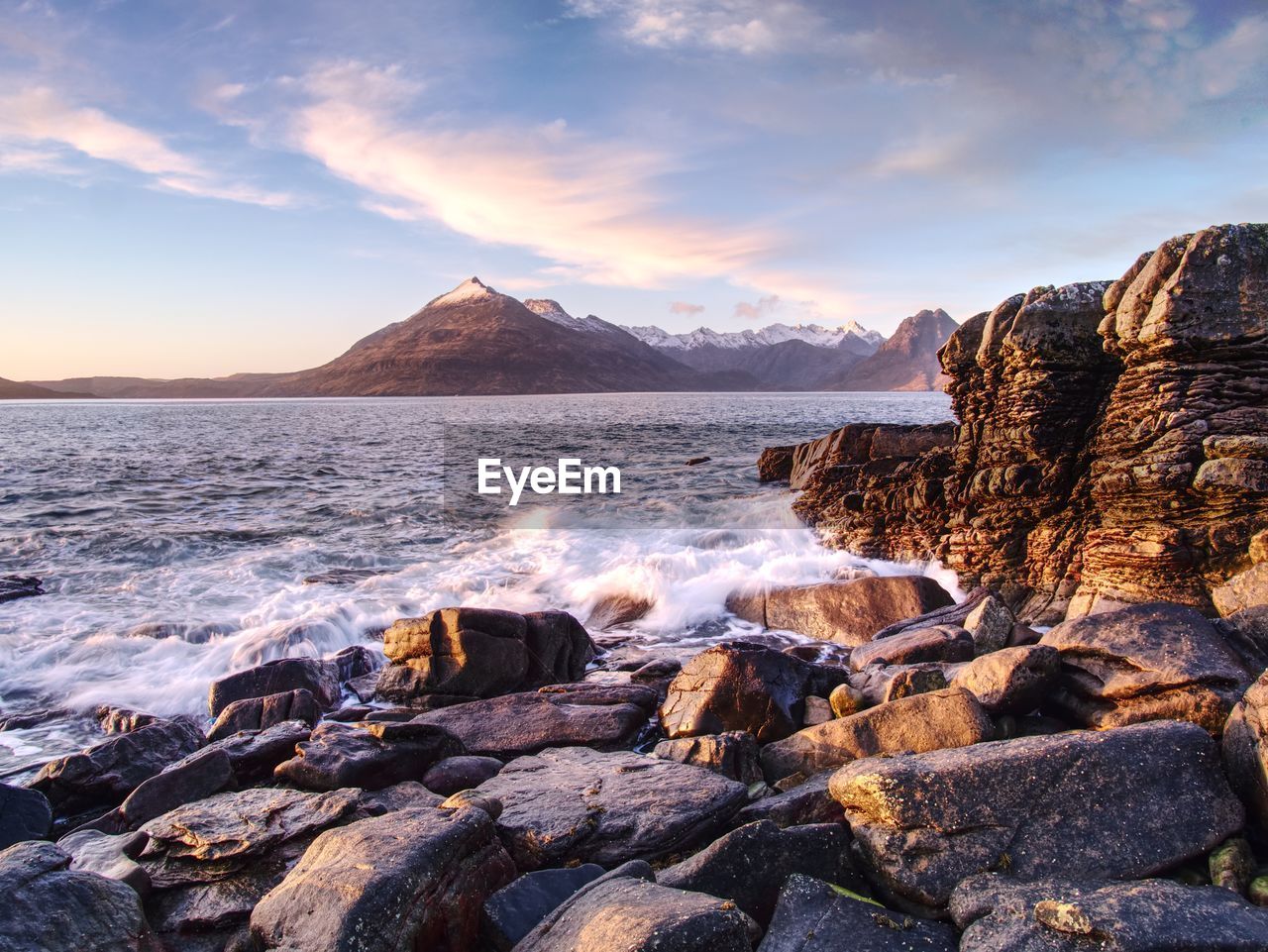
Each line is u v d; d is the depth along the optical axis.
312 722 8.95
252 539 21.17
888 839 4.96
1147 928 3.78
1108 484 11.73
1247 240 10.56
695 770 6.67
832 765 7.05
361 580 15.95
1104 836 4.88
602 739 8.12
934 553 15.16
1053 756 5.21
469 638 9.87
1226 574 10.43
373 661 11.38
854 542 17.05
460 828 4.88
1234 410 10.56
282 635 11.89
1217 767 5.27
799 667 8.83
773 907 4.88
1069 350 12.95
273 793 6.33
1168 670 6.55
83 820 7.00
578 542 19.67
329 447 56.16
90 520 23.92
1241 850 4.87
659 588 14.08
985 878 4.67
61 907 4.25
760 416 96.00
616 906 4.16
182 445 58.09
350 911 4.13
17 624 12.95
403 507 26.78
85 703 9.88
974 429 14.83
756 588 13.81
